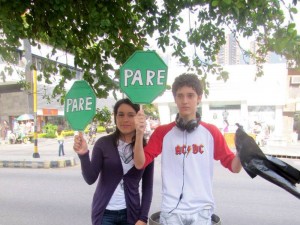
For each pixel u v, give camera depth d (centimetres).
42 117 2742
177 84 218
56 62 339
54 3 237
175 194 214
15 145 2036
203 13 295
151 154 224
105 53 289
